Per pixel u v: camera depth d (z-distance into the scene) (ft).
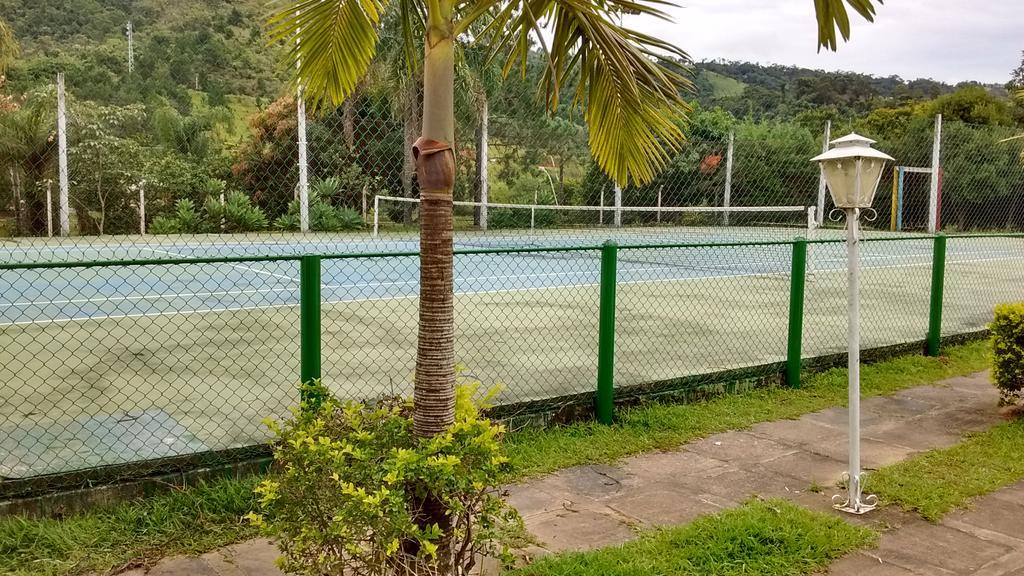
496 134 84.12
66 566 11.32
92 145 64.85
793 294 22.66
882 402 21.88
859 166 13.98
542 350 26.58
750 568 11.65
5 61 68.95
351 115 56.39
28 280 42.34
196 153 83.61
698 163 80.74
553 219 81.56
